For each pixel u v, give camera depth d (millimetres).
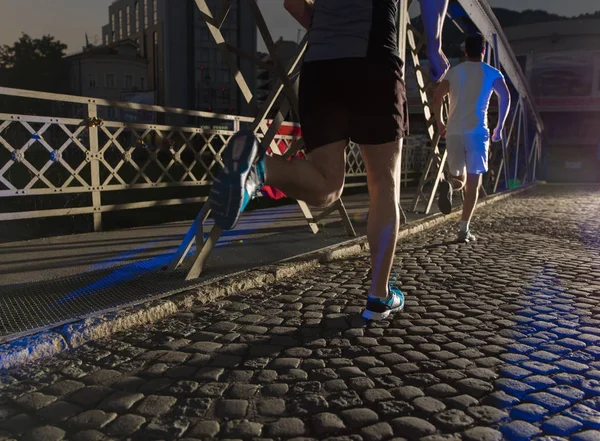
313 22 2619
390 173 2641
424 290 3389
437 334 2568
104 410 1825
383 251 2695
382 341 2475
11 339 2314
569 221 6680
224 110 52469
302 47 4000
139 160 5555
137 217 6742
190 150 5938
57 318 2611
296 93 4055
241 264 3850
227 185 2084
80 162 5344
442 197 5102
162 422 1743
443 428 1689
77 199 8289
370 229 2699
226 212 2100
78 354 2330
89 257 4047
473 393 1932
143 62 56656
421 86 6492
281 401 1884
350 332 2600
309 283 3578
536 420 1734
